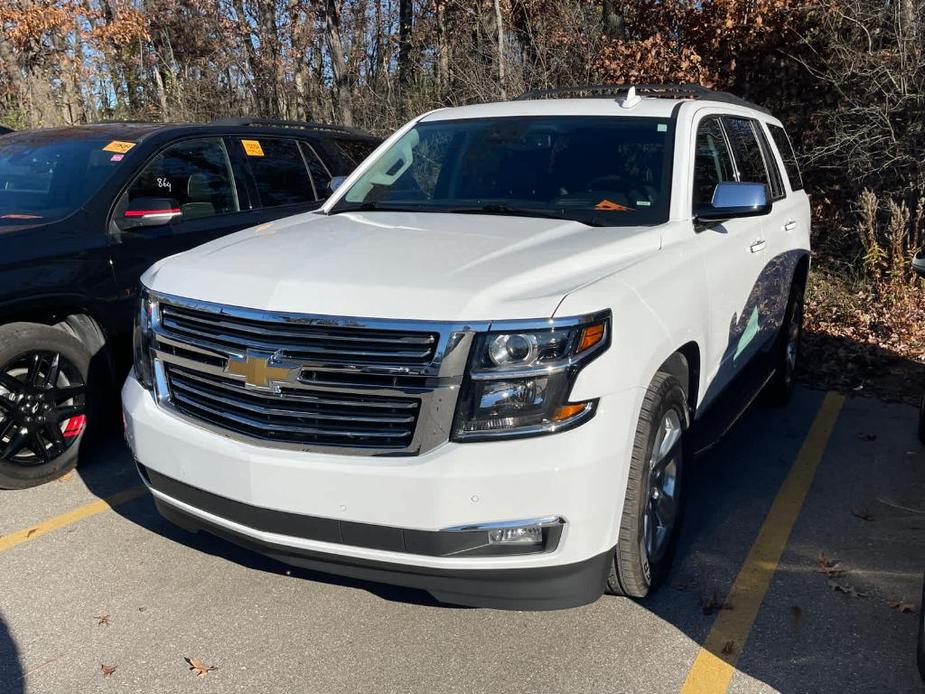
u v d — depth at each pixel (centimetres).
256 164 619
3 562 397
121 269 505
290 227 414
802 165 1050
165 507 353
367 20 2091
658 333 336
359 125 1784
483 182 452
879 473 511
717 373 439
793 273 598
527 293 304
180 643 336
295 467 301
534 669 321
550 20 1238
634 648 334
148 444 343
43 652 330
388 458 294
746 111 561
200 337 332
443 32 1508
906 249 915
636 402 315
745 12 1030
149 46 2230
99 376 500
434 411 290
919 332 791
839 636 343
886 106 938
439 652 331
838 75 992
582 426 295
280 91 1998
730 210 417
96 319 495
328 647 334
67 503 461
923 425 550
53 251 474
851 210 990
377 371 295
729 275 439
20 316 478
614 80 1090
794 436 573
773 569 396
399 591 375
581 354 296
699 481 497
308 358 304
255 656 328
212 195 584
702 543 421
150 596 369
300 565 321
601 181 430
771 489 487
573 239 367
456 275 314
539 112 486
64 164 545
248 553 406
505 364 290
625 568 333
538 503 290
